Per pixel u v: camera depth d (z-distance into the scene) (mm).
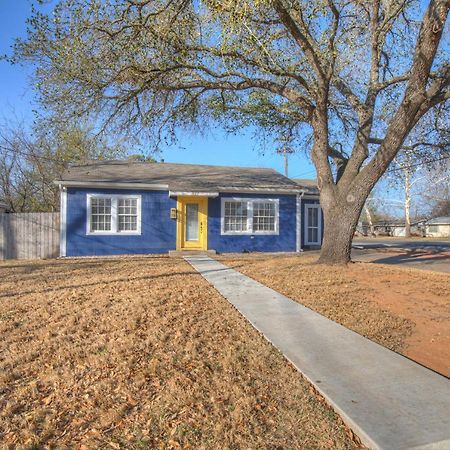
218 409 3566
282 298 7852
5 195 25891
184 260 14586
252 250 18359
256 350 4973
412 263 14352
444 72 11055
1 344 5230
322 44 11430
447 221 54812
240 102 14320
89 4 9094
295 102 11883
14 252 17109
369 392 3842
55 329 5805
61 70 10008
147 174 18953
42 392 3932
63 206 16578
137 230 17297
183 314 6559
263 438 3162
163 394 3830
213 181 18422
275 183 19094
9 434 3232
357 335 5617
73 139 12898
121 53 10047
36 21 9297
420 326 6141
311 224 20781
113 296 7820
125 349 4953
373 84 12570
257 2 7891
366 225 61375
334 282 9141
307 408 3607
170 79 11922
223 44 8586
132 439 3141
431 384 4027
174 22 9539
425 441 3014
